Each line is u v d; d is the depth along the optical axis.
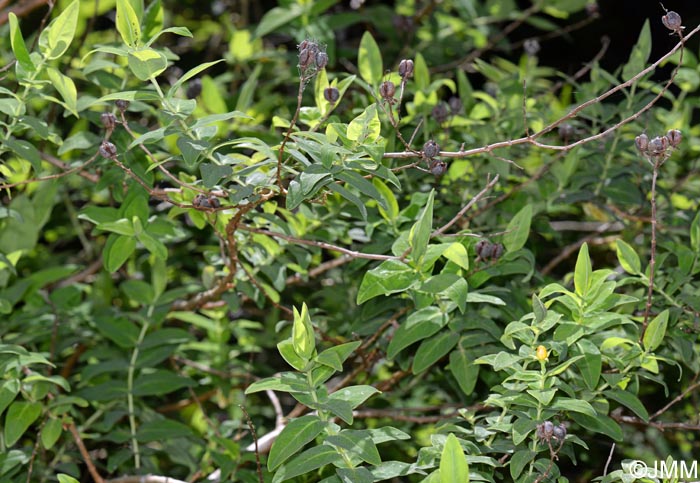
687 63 3.50
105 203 4.00
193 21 5.68
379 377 3.67
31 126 2.38
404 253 2.19
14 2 4.51
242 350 3.69
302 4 3.87
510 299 2.79
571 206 3.82
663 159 2.17
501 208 3.16
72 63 4.06
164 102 2.16
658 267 2.69
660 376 2.44
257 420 3.47
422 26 4.62
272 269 2.90
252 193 2.18
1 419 3.18
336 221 3.00
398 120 2.45
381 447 3.54
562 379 2.42
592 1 4.55
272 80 4.43
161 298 3.17
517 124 3.22
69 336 3.41
